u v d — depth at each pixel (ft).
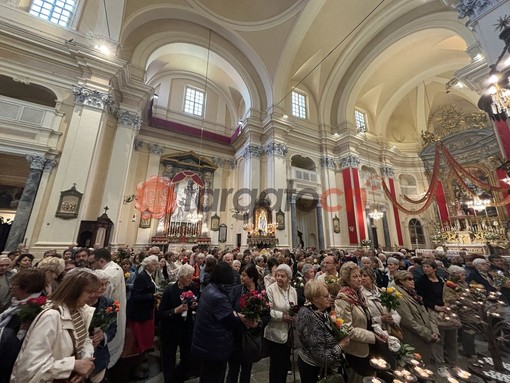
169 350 8.67
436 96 55.83
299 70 45.80
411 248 50.75
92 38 27.81
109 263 8.58
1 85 28.07
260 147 42.70
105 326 5.60
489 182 42.24
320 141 47.85
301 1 36.40
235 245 40.96
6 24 23.99
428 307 9.61
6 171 33.30
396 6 37.55
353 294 6.93
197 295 10.09
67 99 26.22
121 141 30.07
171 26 37.86
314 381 5.91
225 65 43.88
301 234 48.47
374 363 5.50
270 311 7.61
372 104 56.24
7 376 4.05
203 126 50.47
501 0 15.62
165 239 37.70
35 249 21.39
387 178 52.95
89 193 25.16
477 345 11.68
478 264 13.26
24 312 4.39
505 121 16.37
